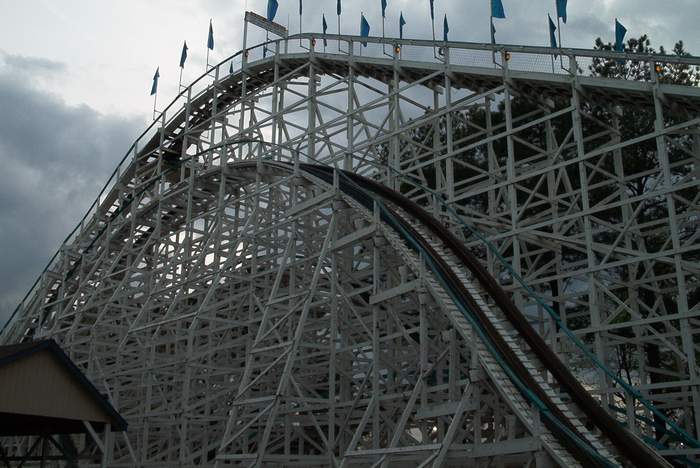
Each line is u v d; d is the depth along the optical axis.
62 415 17.34
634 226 24.81
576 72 25.05
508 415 19.12
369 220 24.12
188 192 36.44
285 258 27.16
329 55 34.00
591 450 14.67
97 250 43.56
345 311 27.95
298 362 29.89
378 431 21.25
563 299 26.81
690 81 37.03
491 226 28.88
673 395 23.83
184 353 31.17
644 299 34.62
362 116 32.75
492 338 18.31
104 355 35.03
